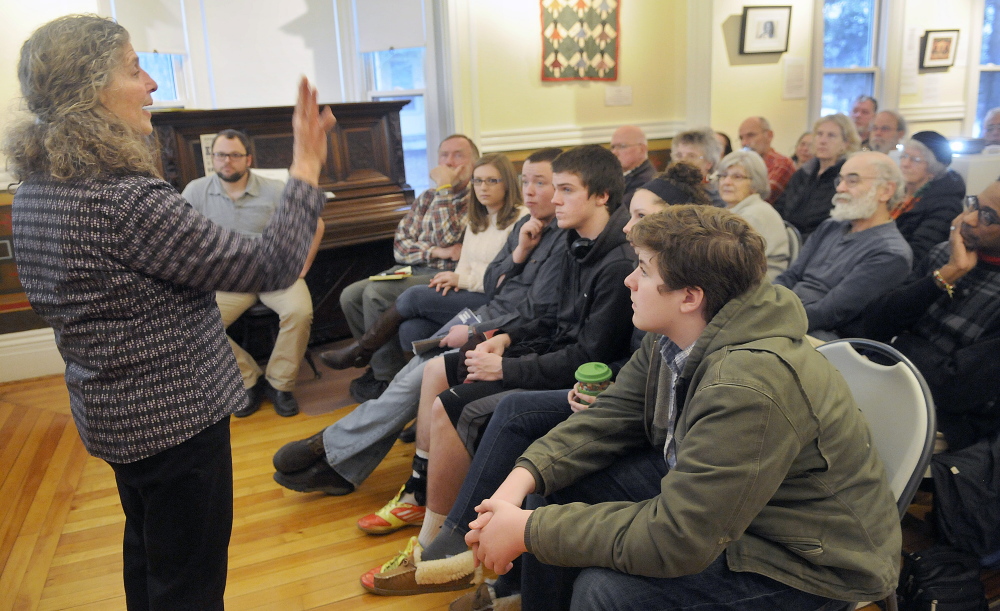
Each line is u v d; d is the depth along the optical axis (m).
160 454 1.29
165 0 4.54
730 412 1.05
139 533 1.48
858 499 1.16
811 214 3.73
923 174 2.97
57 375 3.74
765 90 5.30
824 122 3.70
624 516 1.14
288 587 1.93
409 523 2.18
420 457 2.14
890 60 5.91
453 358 2.10
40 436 2.98
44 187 1.22
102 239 1.17
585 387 1.63
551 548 1.17
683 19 5.18
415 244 3.36
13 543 2.20
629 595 1.14
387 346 3.09
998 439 1.71
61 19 1.22
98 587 1.98
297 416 3.11
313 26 5.02
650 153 5.28
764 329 1.14
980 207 1.83
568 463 1.39
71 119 1.17
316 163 1.38
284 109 3.71
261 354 3.61
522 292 2.40
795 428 1.07
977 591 1.63
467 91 4.55
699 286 1.16
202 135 3.54
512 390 1.90
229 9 4.77
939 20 6.04
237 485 2.51
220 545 1.41
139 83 1.26
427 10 4.57
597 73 4.95
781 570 1.14
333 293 3.89
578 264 2.00
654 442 1.38
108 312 1.22
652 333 1.44
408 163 5.05
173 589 1.38
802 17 5.28
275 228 1.31
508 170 2.84
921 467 1.24
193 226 1.22
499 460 1.64
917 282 1.98
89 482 2.58
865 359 1.44
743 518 1.06
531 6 4.65
